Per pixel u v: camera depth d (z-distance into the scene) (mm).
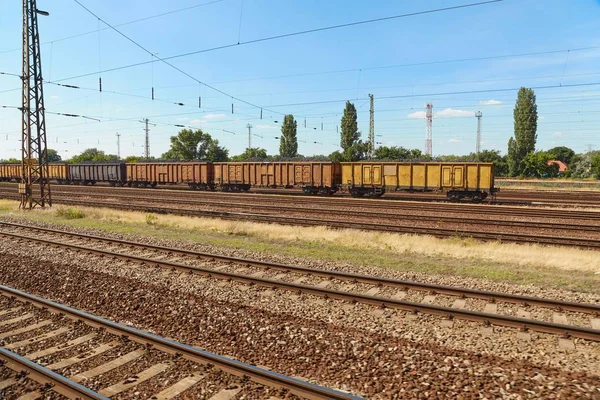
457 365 6070
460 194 30594
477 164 29641
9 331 7621
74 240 15844
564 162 114250
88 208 26297
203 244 15094
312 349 6738
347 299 8789
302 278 10523
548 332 7051
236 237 16922
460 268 11500
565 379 5664
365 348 6688
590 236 15922
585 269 11312
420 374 5863
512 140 80375
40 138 26734
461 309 7758
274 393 5422
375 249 14320
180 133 95250
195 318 8055
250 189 44875
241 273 11094
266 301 8828
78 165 53719
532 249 13828
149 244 14484
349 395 5098
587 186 49000
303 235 16688
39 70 26016
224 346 7066
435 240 15461
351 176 34969
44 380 5801
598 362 6133
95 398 5266
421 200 32000
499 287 9688
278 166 38031
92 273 11117
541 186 51031
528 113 78312
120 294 9484
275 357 6609
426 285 9320
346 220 20078
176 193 37250
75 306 9102
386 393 5484
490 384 5551
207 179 42281
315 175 36062
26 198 26469
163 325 7941
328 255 13273
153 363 6316
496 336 7012
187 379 5824
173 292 9516
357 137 73125
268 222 20344
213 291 9492
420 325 7527
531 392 5363
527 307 8305
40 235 17016
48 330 7668
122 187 48844
